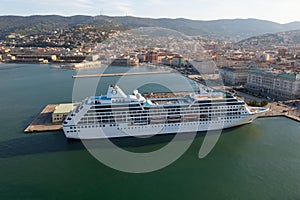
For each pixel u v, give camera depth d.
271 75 180.12
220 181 74.12
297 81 160.62
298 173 78.19
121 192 69.25
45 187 71.19
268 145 96.94
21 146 95.62
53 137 103.50
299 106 146.00
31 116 132.88
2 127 115.94
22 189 70.25
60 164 82.88
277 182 73.69
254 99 164.62
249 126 115.81
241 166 82.19
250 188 71.00
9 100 170.12
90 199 66.44
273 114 130.75
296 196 67.62
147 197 67.25
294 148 94.44
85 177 75.88
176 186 71.88
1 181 73.56
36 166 81.56
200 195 68.12
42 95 185.12
